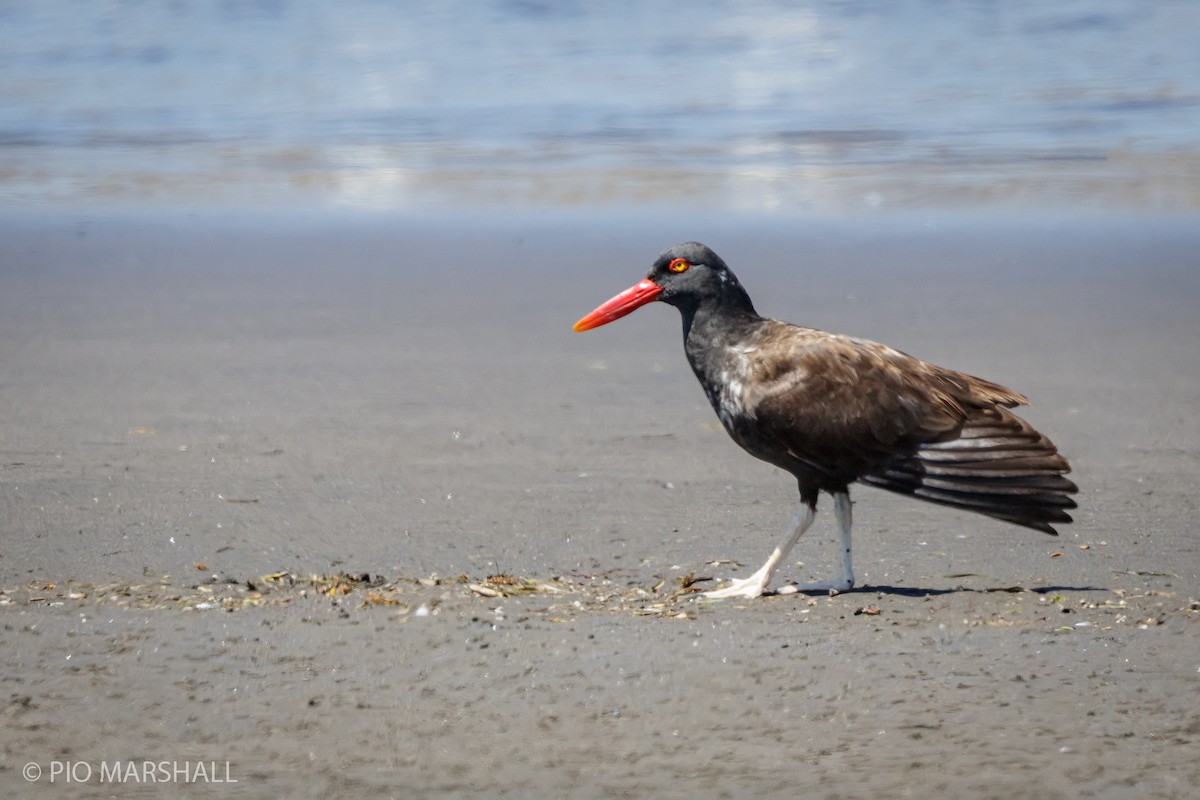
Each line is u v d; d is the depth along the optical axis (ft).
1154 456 44.16
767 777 23.12
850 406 32.24
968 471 31.78
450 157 98.78
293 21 148.97
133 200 86.43
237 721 25.11
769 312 62.69
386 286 67.82
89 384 51.16
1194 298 65.00
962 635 29.35
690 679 26.91
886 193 87.81
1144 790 22.54
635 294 35.32
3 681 26.55
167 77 124.67
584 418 48.29
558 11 152.97
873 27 142.10
